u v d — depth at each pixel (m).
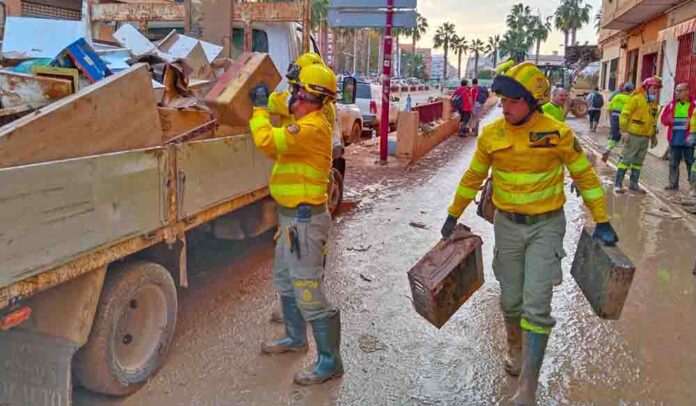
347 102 7.64
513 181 3.32
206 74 5.23
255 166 5.00
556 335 4.56
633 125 9.75
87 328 3.11
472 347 4.36
